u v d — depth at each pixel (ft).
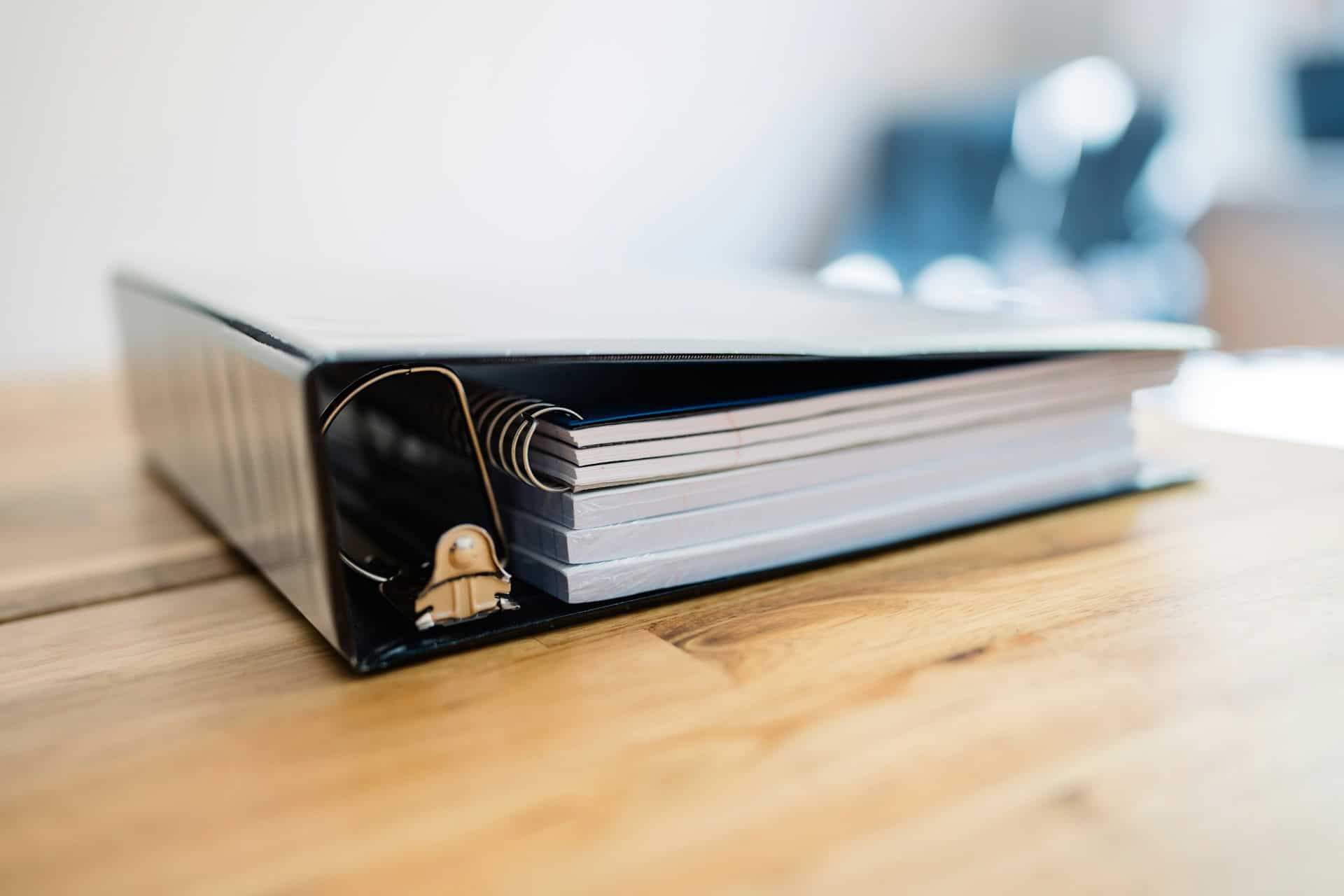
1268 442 2.29
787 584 1.56
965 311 1.98
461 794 1.01
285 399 1.25
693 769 1.04
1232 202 9.52
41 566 1.88
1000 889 0.84
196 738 1.15
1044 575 1.55
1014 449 1.80
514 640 1.37
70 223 7.04
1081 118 9.03
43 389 4.63
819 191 10.78
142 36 7.12
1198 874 0.85
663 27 9.55
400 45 8.21
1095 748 1.05
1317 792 0.96
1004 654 1.28
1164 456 2.17
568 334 1.34
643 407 1.48
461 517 1.65
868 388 1.63
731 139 10.12
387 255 8.43
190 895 0.87
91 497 2.43
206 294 2.01
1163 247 8.96
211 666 1.36
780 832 0.93
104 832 0.97
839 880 0.86
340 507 1.86
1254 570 1.53
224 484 1.71
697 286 2.49
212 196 7.57
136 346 2.49
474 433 1.35
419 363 1.28
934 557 1.65
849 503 1.65
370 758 1.09
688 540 1.51
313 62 7.84
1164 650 1.27
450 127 8.56
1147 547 1.66
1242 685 1.17
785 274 3.00
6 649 1.46
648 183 9.75
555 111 9.09
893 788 0.99
